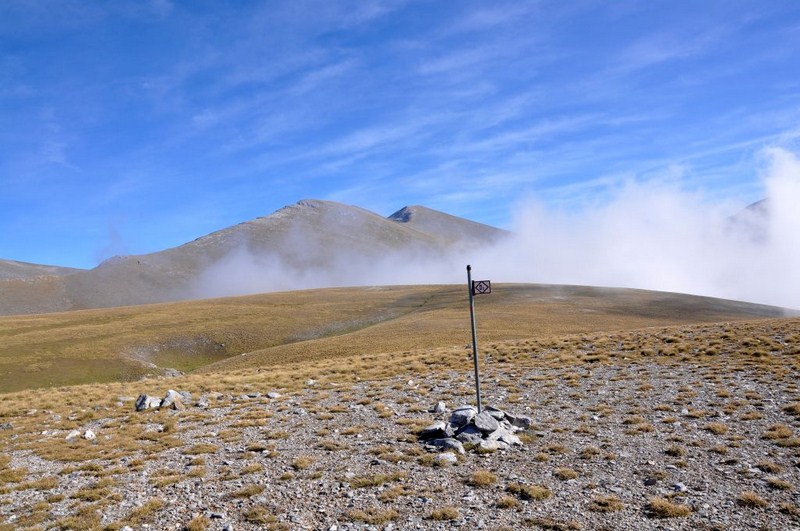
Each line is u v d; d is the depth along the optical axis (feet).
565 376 111.65
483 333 291.38
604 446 61.57
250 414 91.15
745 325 156.76
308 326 459.32
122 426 87.10
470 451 62.13
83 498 52.44
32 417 101.14
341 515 45.06
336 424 81.10
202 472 58.49
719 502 44.19
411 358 164.76
